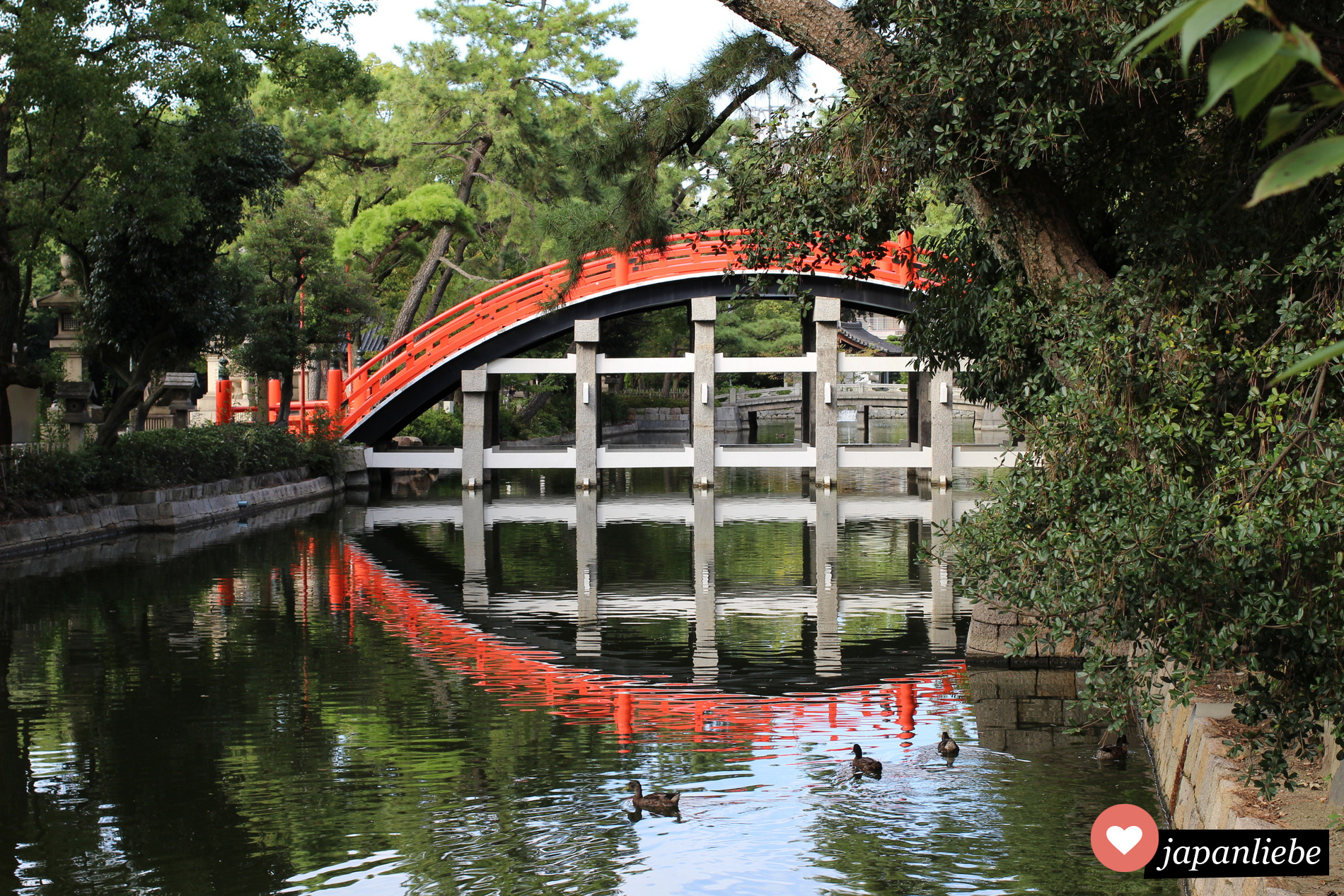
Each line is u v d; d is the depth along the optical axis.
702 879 7.58
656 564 22.36
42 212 19.45
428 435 46.59
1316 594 6.04
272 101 33.59
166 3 19.45
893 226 11.10
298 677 13.63
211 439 29.98
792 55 13.00
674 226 16.97
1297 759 7.52
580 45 44.38
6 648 14.95
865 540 25.62
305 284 36.16
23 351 22.30
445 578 20.86
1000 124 8.86
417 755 10.54
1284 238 7.75
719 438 62.31
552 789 9.55
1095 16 8.12
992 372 11.83
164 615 17.23
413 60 43.03
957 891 7.33
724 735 11.13
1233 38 1.49
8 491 22.67
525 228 43.25
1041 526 7.61
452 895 7.39
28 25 17.83
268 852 8.19
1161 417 7.03
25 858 8.14
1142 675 6.77
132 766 10.24
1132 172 9.75
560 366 35.56
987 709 12.02
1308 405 6.34
